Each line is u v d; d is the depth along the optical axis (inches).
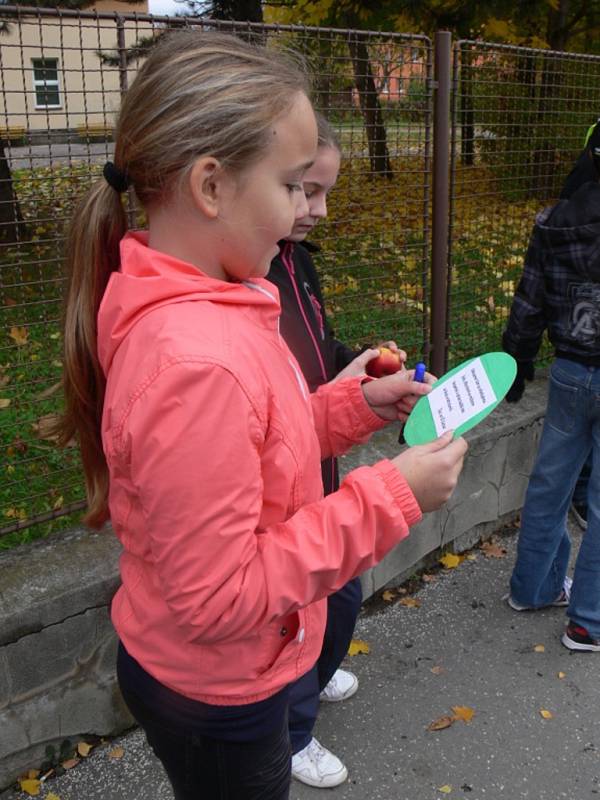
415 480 49.3
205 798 54.5
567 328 101.4
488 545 137.0
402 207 148.7
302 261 84.6
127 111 45.5
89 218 50.4
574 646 109.8
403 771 90.0
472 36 347.6
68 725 90.5
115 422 42.9
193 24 94.7
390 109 119.3
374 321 154.9
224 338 42.9
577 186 102.8
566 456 107.7
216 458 40.8
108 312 45.3
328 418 66.5
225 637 43.5
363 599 118.4
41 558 93.0
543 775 89.3
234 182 43.4
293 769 86.8
